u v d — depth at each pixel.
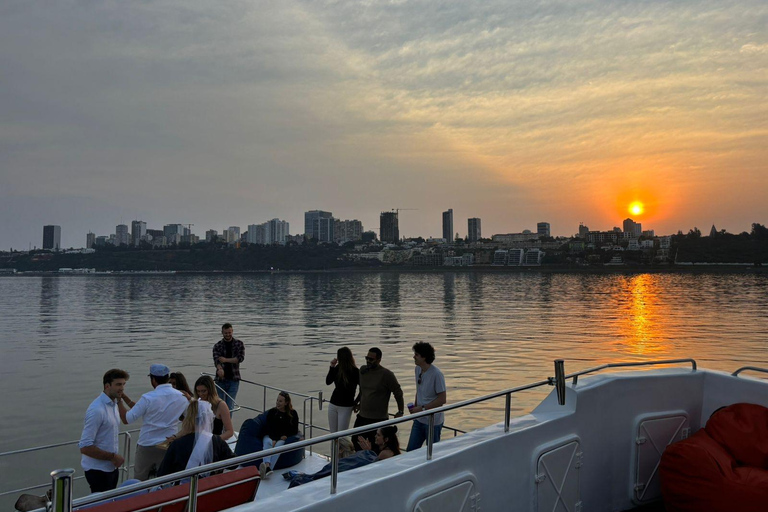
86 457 5.88
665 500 4.59
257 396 30.91
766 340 61.22
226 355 10.37
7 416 29.20
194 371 43.50
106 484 5.92
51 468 19.17
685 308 108.25
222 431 6.73
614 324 79.31
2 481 18.00
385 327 76.81
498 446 3.92
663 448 5.04
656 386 5.04
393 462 3.53
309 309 112.56
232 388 10.34
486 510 3.84
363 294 169.50
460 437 3.96
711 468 4.27
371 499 3.21
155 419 6.33
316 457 7.34
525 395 30.28
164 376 6.49
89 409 5.81
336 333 69.81
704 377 5.34
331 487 3.11
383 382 7.92
